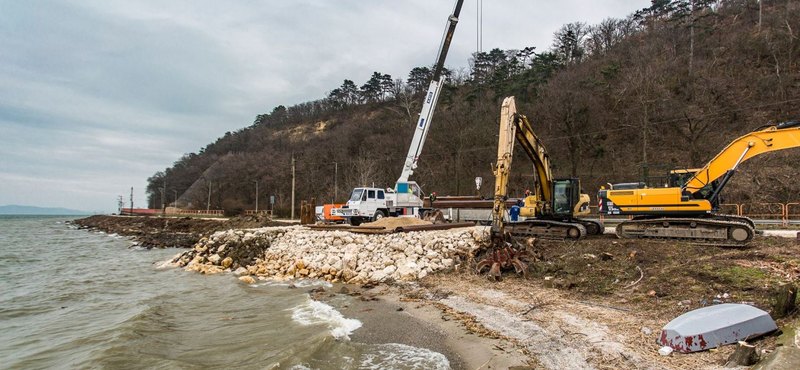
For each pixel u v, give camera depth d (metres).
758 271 8.34
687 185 12.25
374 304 9.56
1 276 16.22
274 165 71.25
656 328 6.77
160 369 6.09
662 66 38.28
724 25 48.44
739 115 34.53
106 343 7.32
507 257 11.09
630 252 10.89
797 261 8.57
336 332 7.47
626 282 9.18
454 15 19.12
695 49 43.00
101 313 10.08
